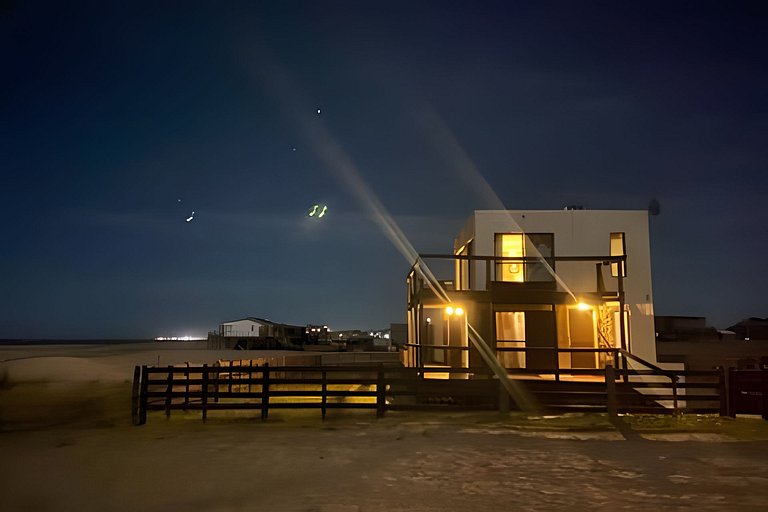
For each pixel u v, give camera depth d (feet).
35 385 65.21
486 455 34.32
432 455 34.27
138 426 45.98
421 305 66.80
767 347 123.95
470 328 66.33
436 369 50.78
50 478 28.25
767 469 30.63
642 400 53.88
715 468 30.83
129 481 27.66
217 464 31.60
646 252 76.48
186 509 23.03
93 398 58.03
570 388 54.70
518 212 76.84
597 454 34.73
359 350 224.74
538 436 41.01
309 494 25.34
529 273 75.41
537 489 26.32
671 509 23.17
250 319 228.22
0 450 35.47
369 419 48.98
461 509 23.16
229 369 48.85
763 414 48.01
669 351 120.16
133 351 173.88
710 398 49.37
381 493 25.55
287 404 48.75
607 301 67.21
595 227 76.79
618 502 24.20
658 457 33.83
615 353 57.88
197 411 55.62
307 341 228.84
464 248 86.99
